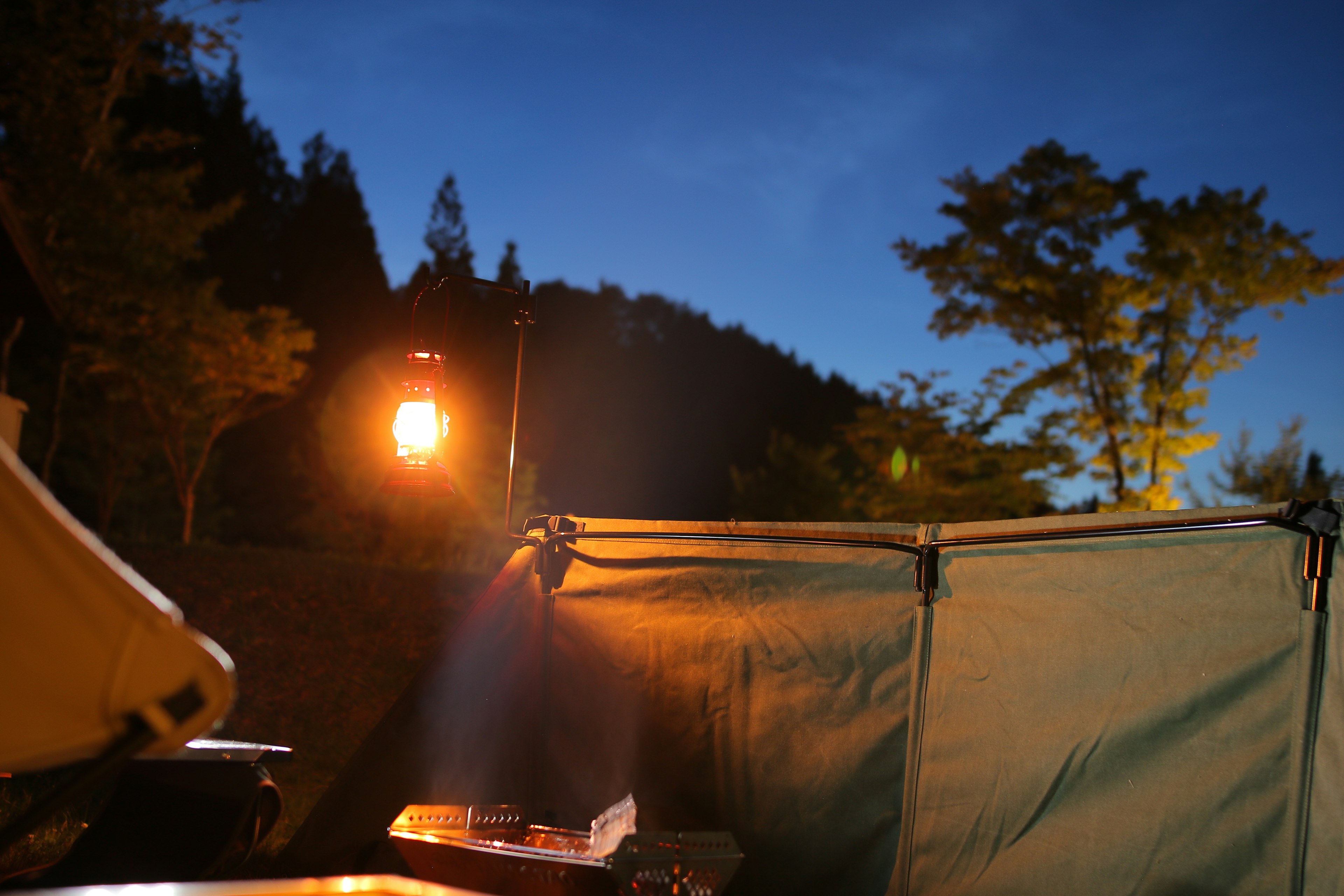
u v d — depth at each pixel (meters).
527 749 3.51
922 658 2.87
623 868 2.27
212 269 63.22
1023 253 15.87
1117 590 2.52
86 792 1.15
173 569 9.05
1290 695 2.20
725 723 3.19
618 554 3.51
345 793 3.47
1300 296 14.48
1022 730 2.62
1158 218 15.08
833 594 3.09
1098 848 2.41
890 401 17.16
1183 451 15.16
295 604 8.65
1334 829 2.08
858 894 2.86
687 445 83.44
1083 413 15.92
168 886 1.63
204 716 1.18
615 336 104.38
